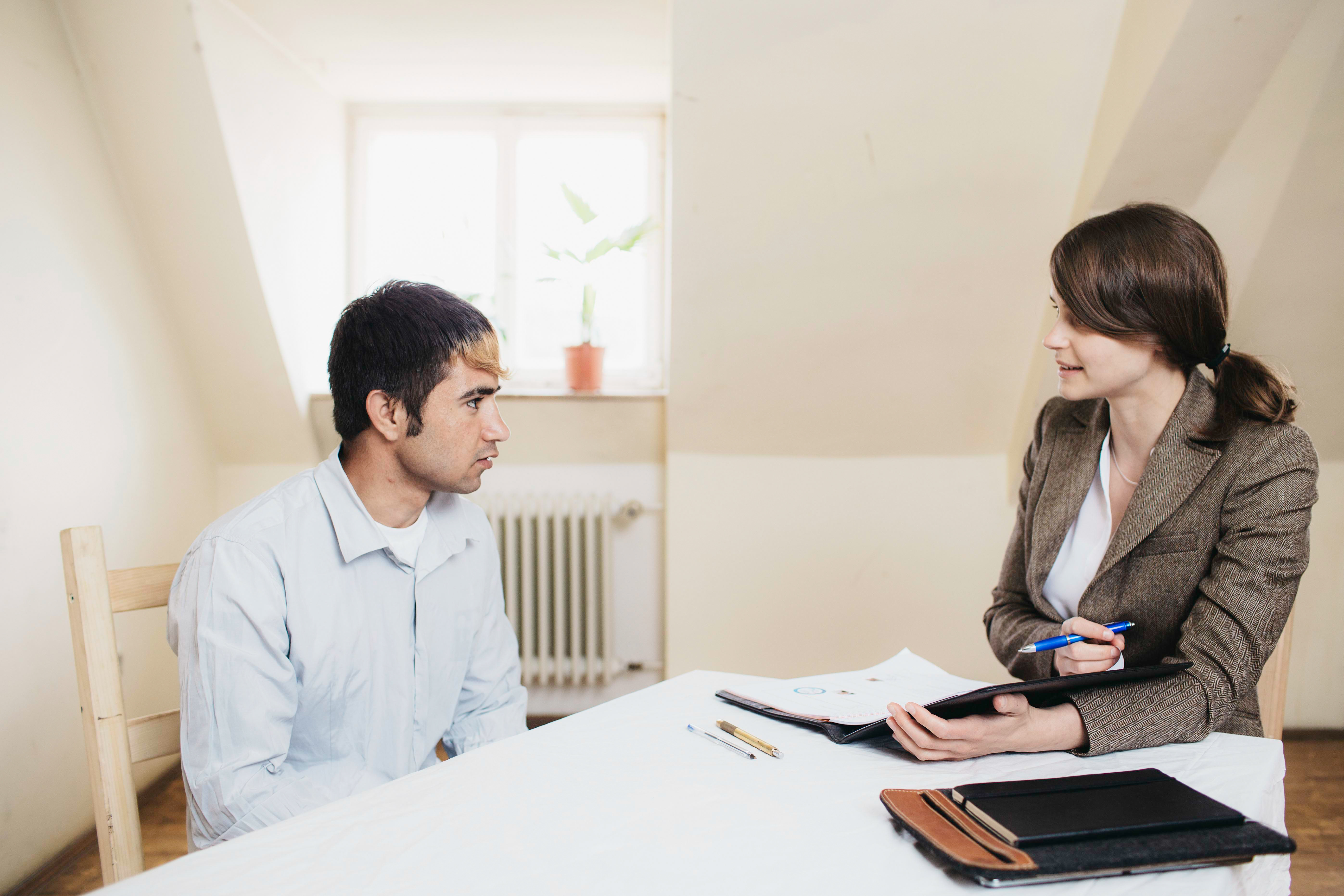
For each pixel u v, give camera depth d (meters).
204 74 1.88
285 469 2.46
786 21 1.69
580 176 2.65
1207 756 0.79
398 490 1.03
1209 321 0.94
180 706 0.97
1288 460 0.92
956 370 2.26
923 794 0.67
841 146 1.87
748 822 0.65
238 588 0.90
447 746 1.18
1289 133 1.74
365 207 2.64
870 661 2.49
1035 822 0.60
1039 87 1.79
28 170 1.71
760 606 2.47
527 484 2.58
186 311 2.19
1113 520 1.10
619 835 0.63
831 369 2.26
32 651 1.69
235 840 0.63
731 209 1.97
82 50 1.86
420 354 0.96
